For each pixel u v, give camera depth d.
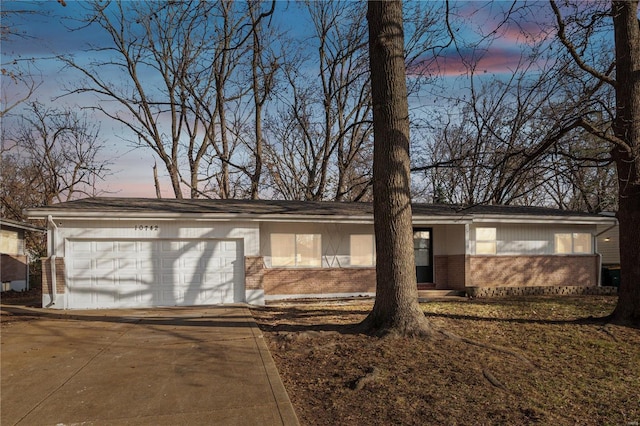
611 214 22.11
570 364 7.34
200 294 13.70
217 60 24.84
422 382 6.21
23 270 22.05
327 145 26.41
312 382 6.27
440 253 18.02
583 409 5.69
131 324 10.20
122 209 13.34
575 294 16.67
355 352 7.41
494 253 17.72
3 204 31.36
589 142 14.08
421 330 8.07
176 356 7.31
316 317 11.18
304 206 16.59
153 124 26.19
